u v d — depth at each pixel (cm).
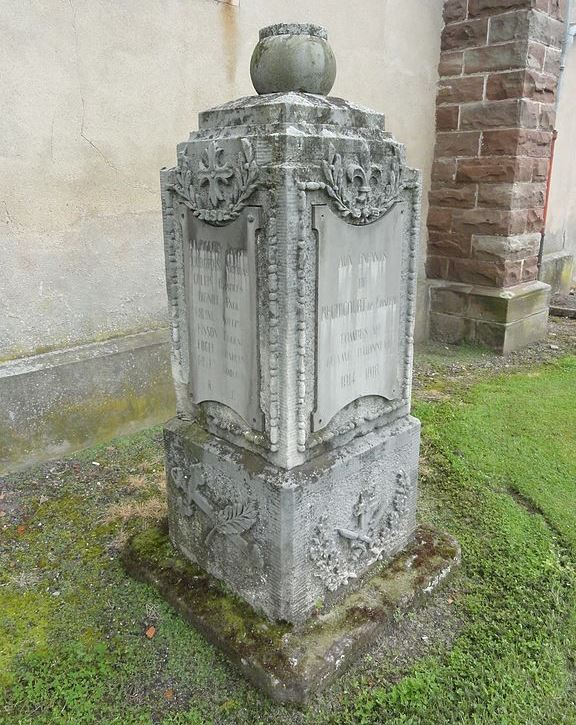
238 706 206
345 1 492
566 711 206
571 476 353
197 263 231
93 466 368
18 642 235
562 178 852
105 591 262
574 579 268
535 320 621
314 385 216
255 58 219
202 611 236
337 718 201
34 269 355
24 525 311
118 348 395
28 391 355
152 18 375
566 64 784
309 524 221
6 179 332
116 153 378
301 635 221
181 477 256
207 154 211
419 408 449
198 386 248
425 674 217
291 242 193
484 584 264
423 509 323
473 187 585
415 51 564
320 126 200
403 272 246
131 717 203
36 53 330
